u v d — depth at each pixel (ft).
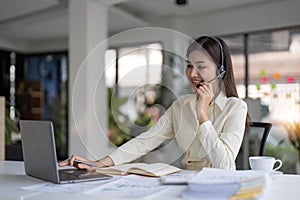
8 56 24.64
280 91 16.08
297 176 4.26
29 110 23.93
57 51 24.18
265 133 7.35
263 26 16.28
